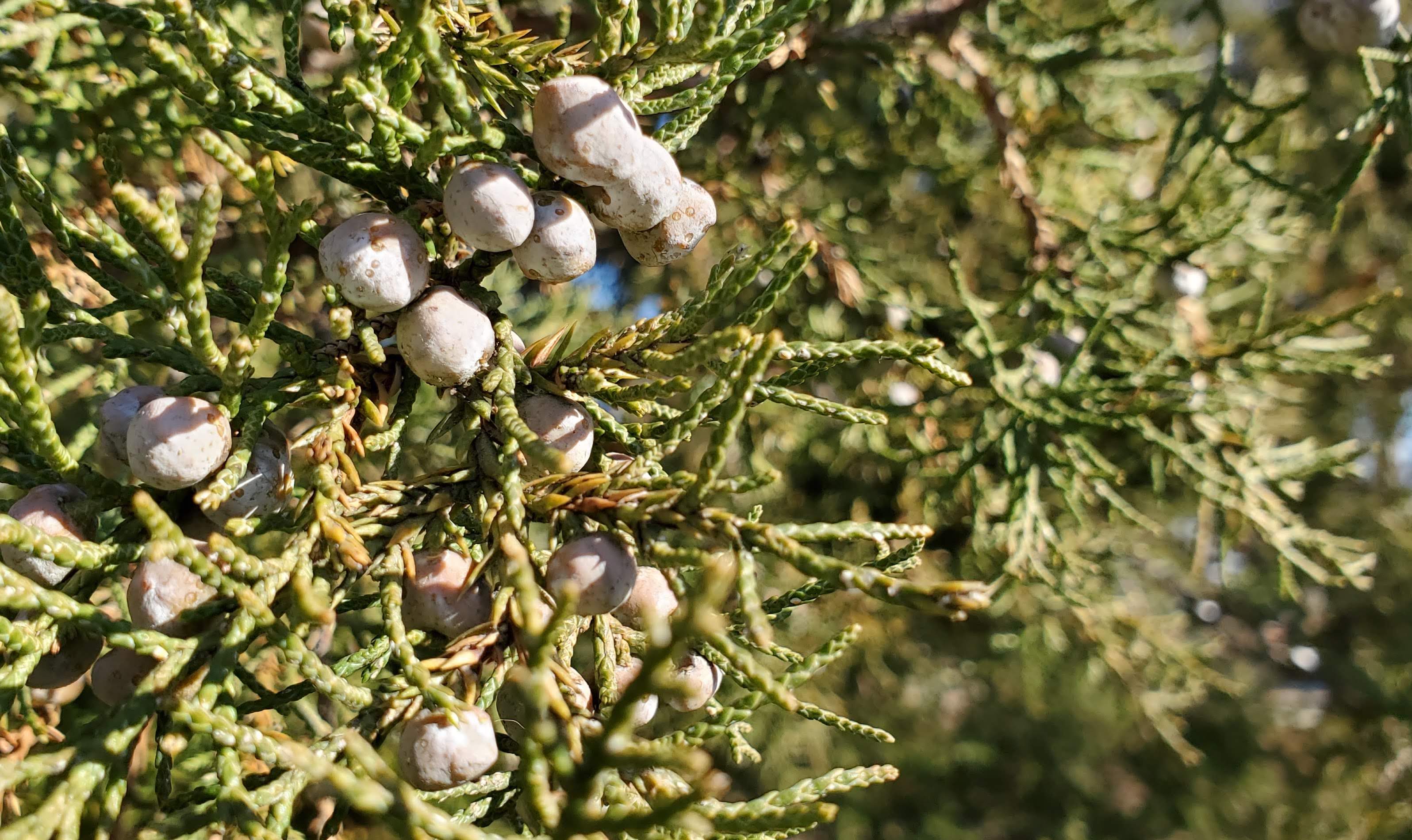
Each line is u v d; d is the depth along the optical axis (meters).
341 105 0.23
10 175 0.23
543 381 0.23
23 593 0.21
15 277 0.23
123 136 0.30
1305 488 0.89
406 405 0.24
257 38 0.30
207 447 0.22
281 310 0.35
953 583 0.21
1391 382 0.89
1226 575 0.41
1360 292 0.70
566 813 0.20
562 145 0.22
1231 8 0.42
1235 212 0.42
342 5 0.24
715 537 0.21
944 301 0.50
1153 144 0.50
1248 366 0.40
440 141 0.22
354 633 0.33
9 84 0.28
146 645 0.21
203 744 0.30
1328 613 0.99
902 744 0.89
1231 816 0.97
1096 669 0.54
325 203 0.34
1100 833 0.99
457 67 0.24
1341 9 0.36
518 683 0.21
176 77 0.22
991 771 1.00
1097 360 0.43
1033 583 0.39
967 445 0.40
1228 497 0.40
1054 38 0.46
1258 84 0.49
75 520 0.22
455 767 0.22
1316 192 0.37
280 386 0.23
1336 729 0.96
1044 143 0.47
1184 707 0.61
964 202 0.51
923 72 0.47
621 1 0.23
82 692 0.32
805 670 0.23
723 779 0.20
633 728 0.23
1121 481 0.37
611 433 0.23
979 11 0.44
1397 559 0.92
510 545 0.21
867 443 0.49
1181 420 0.41
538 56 0.24
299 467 0.24
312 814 0.29
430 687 0.22
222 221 0.34
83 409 0.32
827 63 0.47
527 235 0.23
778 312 0.47
